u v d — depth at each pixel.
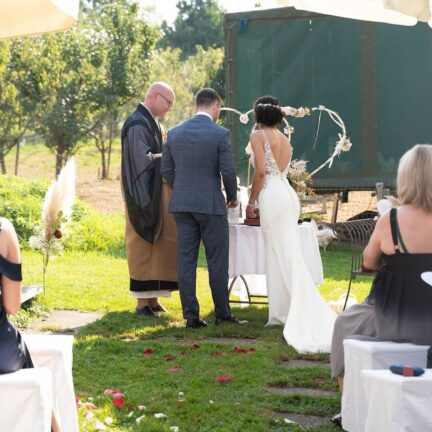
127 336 7.36
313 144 13.84
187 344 7.06
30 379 3.65
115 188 26.36
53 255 6.65
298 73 13.84
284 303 7.80
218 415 4.98
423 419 3.70
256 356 6.50
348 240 14.27
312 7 6.61
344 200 14.56
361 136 13.69
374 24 13.59
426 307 4.31
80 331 7.56
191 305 7.73
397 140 13.62
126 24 25.47
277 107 7.94
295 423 4.83
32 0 4.89
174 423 4.86
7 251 3.88
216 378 5.80
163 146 7.89
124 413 5.03
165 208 8.31
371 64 13.64
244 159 13.98
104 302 9.07
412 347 4.24
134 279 8.29
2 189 14.09
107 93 25.08
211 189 7.65
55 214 6.39
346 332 4.73
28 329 7.70
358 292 9.94
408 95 13.56
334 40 13.74
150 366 6.23
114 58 25.28
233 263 8.12
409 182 4.38
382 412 3.82
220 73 23.19
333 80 13.77
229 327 7.65
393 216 4.40
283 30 13.87
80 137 25.28
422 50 13.48
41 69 23.69
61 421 4.19
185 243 7.73
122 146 8.30
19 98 24.14
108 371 6.07
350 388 4.41
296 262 7.49
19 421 3.63
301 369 6.13
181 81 35.28
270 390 5.64
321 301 7.36
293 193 7.84
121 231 14.43
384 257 4.45
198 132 7.68
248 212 8.09
